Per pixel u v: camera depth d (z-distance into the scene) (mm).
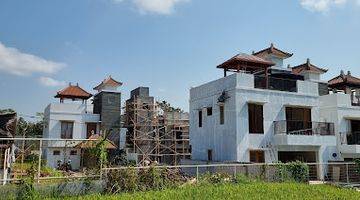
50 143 37062
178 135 44500
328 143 27016
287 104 27078
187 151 43469
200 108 30062
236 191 16688
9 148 17969
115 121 41062
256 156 25844
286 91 27344
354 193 17344
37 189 15125
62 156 37125
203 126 29516
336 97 29172
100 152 17031
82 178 16281
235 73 25812
